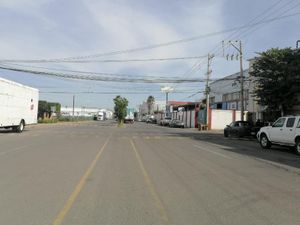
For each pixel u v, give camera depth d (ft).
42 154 52.90
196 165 44.47
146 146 70.23
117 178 34.42
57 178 33.99
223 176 36.86
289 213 23.22
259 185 32.58
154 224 20.57
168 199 26.48
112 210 23.31
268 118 108.99
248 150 68.33
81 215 22.15
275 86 96.02
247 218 21.98
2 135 95.71
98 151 58.34
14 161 45.11
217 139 100.73
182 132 140.26
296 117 65.16
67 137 92.43
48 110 326.65
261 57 100.94
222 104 215.72
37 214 22.25
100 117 410.72
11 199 25.90
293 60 94.02
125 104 243.19
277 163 49.06
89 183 31.86
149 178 34.73
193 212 23.12
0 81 94.38
